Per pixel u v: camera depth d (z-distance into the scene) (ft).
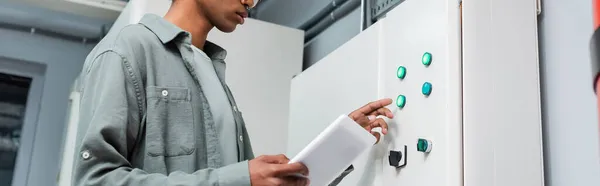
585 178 3.52
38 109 8.04
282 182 3.01
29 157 7.85
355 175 4.23
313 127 5.11
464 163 3.38
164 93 3.42
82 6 7.57
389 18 4.29
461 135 3.42
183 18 3.88
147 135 3.28
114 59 3.35
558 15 3.92
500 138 3.52
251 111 5.93
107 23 8.16
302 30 6.71
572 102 3.70
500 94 3.61
